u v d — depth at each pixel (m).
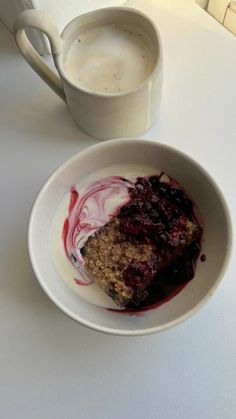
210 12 0.42
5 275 0.29
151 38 0.30
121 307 0.26
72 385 0.26
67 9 0.34
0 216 0.31
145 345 0.26
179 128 0.33
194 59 0.35
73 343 0.27
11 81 0.36
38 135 0.34
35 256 0.26
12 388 0.26
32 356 0.27
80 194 0.30
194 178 0.29
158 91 0.29
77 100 0.28
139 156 0.30
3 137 0.34
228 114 0.33
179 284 0.27
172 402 0.25
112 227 0.29
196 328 0.27
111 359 0.26
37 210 0.27
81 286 0.27
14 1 0.32
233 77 0.35
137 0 0.38
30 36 0.34
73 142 0.33
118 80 0.29
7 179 0.32
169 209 0.29
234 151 0.32
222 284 0.28
